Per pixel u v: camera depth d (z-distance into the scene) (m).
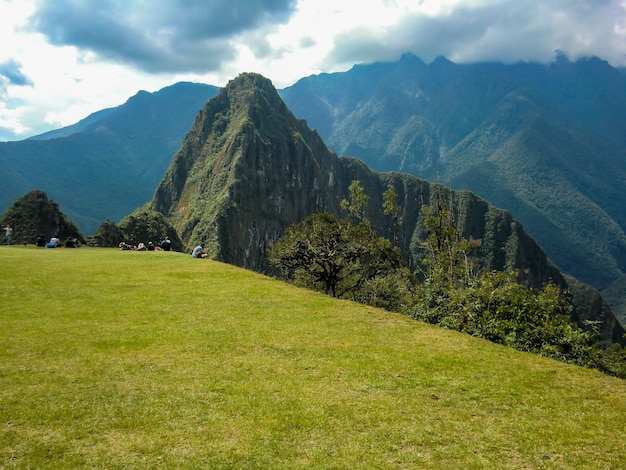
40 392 9.12
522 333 16.28
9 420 7.98
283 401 8.90
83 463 6.73
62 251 35.62
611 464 7.07
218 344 12.35
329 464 6.82
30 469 6.57
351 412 8.53
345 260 46.00
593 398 9.73
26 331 13.15
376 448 7.31
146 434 7.57
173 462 6.78
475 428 8.12
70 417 8.12
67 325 13.84
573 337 16.55
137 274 22.83
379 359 11.66
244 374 10.27
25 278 20.84
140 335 12.97
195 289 19.61
